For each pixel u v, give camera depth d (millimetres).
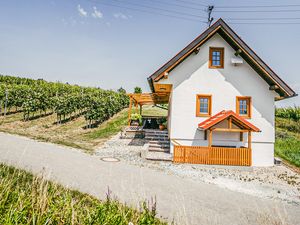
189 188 9023
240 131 13664
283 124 31266
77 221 3207
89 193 7086
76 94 34375
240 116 14688
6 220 2736
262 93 15359
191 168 12625
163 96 21766
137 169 11133
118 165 11508
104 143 18016
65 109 27172
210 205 7430
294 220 6773
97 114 24547
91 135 21516
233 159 13531
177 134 15234
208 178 10977
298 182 11555
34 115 31266
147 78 15180
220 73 15438
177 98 15344
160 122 25797
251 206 7672
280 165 15383
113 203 4105
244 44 14672
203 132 15164
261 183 10875
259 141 15133
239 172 12836
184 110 15305
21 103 32188
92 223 3248
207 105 15445
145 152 13711
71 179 8320
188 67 15461
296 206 8094
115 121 28531
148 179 9594
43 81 54969
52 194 3875
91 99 29250
